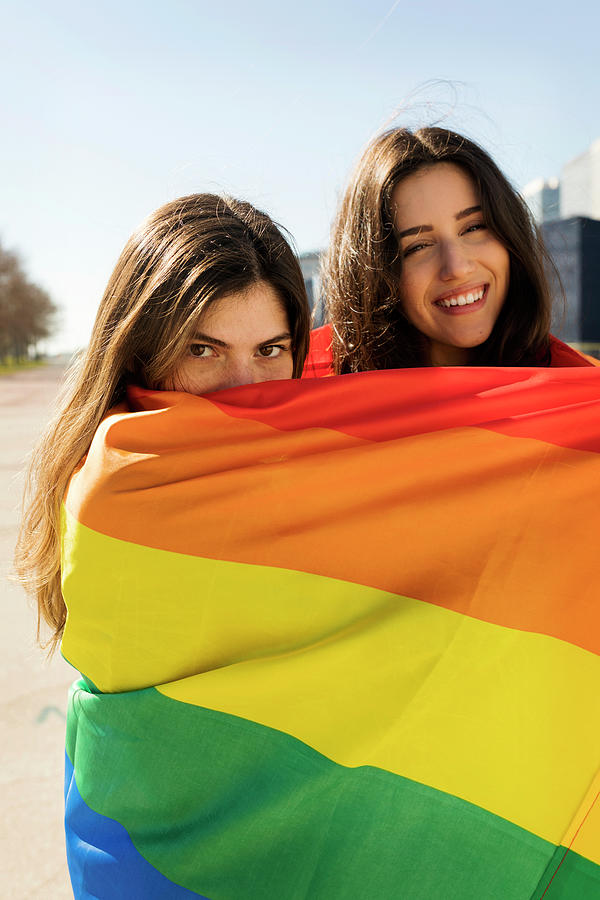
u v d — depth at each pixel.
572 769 1.06
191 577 1.14
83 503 1.22
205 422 1.24
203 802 1.11
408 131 1.78
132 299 1.39
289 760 1.07
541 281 1.82
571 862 1.04
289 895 1.07
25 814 2.07
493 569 1.10
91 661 1.21
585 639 1.09
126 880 1.14
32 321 63.38
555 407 1.21
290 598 1.12
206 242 1.35
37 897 1.78
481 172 1.70
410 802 1.05
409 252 1.75
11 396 25.12
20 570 1.53
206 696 1.09
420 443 1.15
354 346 1.90
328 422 1.25
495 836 1.04
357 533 1.12
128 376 1.42
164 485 1.17
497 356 1.90
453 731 1.05
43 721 2.55
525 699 1.07
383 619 1.09
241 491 1.15
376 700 1.06
